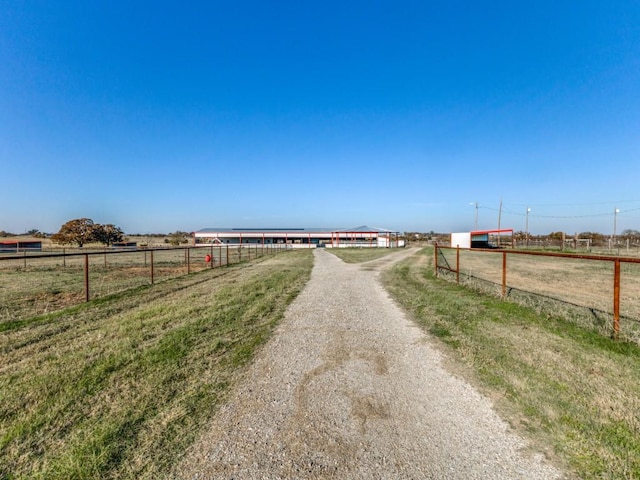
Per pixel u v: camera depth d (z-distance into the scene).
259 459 2.37
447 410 3.04
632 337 5.04
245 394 3.35
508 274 14.80
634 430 2.69
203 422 2.84
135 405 3.11
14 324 6.04
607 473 2.21
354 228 69.75
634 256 26.59
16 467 2.30
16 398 3.25
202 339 5.11
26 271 18.41
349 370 3.97
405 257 26.48
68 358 4.30
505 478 2.18
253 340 5.09
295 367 4.06
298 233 61.97
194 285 10.99
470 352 4.51
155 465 2.31
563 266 18.97
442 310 7.01
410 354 4.50
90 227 66.31
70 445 2.53
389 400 3.23
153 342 4.94
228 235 62.16
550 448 2.48
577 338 5.12
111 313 6.97
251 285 10.54
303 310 7.16
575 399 3.20
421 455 2.41
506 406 3.09
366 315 6.72
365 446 2.52
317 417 2.92
